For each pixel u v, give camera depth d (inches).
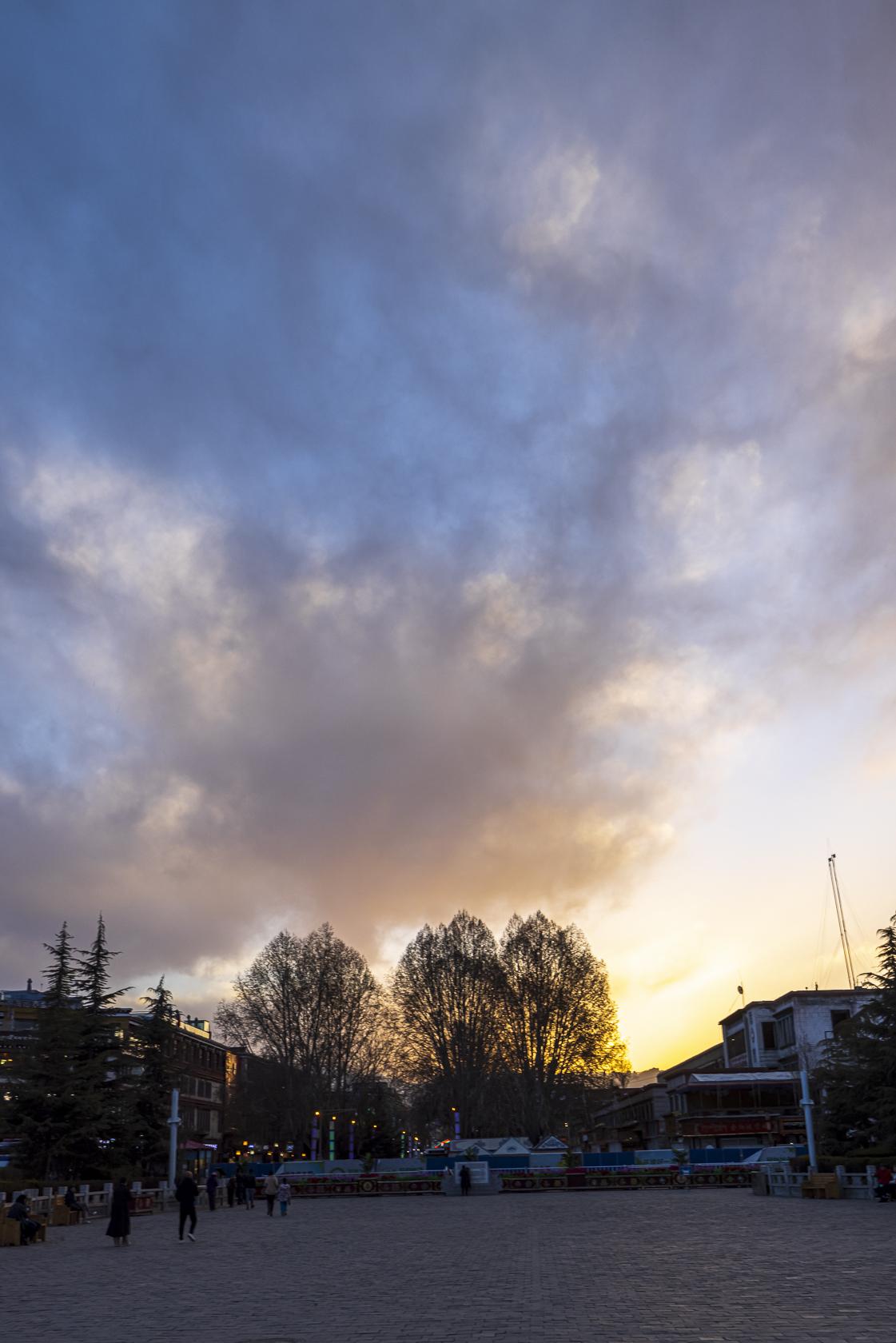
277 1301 706.2
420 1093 3688.5
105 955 2691.9
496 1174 2746.1
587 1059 3575.3
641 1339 499.2
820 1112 2608.3
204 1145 3398.1
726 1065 4419.3
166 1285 826.8
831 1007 3759.8
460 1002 3567.9
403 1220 1708.9
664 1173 2652.6
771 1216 1421.0
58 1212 1699.1
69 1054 2377.0
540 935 3700.8
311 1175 2832.2
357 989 3516.2
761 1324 533.6
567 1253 994.7
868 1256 855.7
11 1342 556.4
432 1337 532.1
